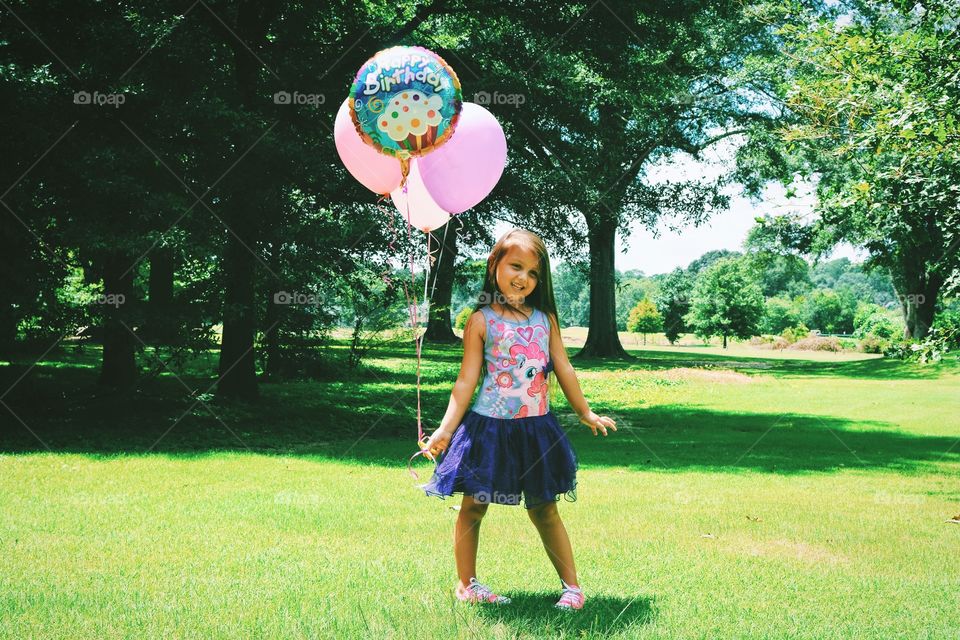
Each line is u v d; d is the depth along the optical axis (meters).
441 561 3.84
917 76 6.93
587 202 13.52
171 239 10.04
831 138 7.41
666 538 4.61
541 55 13.77
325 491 6.11
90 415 12.02
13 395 12.91
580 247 14.41
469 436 3.13
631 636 2.72
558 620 2.88
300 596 3.16
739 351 53.94
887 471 8.62
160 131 10.90
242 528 4.61
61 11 10.54
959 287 7.21
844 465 9.13
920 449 11.09
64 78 10.49
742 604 3.20
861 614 3.09
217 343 11.95
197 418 12.23
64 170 10.16
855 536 4.80
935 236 7.98
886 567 3.99
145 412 12.51
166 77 10.59
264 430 11.57
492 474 3.04
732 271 59.16
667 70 16.97
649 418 15.51
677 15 14.48
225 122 10.58
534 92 13.21
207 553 3.95
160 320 11.14
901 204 6.94
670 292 66.25
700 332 59.97
